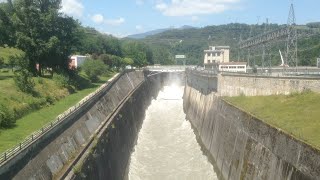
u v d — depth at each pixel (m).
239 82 70.56
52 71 90.56
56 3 90.88
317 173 29.59
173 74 178.25
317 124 39.16
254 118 47.22
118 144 63.25
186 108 121.75
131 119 87.31
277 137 38.56
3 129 46.25
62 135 41.66
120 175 57.84
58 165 37.06
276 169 37.25
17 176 29.38
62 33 90.81
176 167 66.44
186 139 86.69
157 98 152.50
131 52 195.00
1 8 88.44
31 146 33.06
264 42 88.19
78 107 51.84
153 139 87.00
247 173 45.22
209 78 85.12
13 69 85.88
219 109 69.44
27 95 62.44
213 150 68.38
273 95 59.50
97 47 165.62
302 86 53.88
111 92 84.38
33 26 85.19
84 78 104.06
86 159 41.50
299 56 127.38
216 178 60.16
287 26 75.25
